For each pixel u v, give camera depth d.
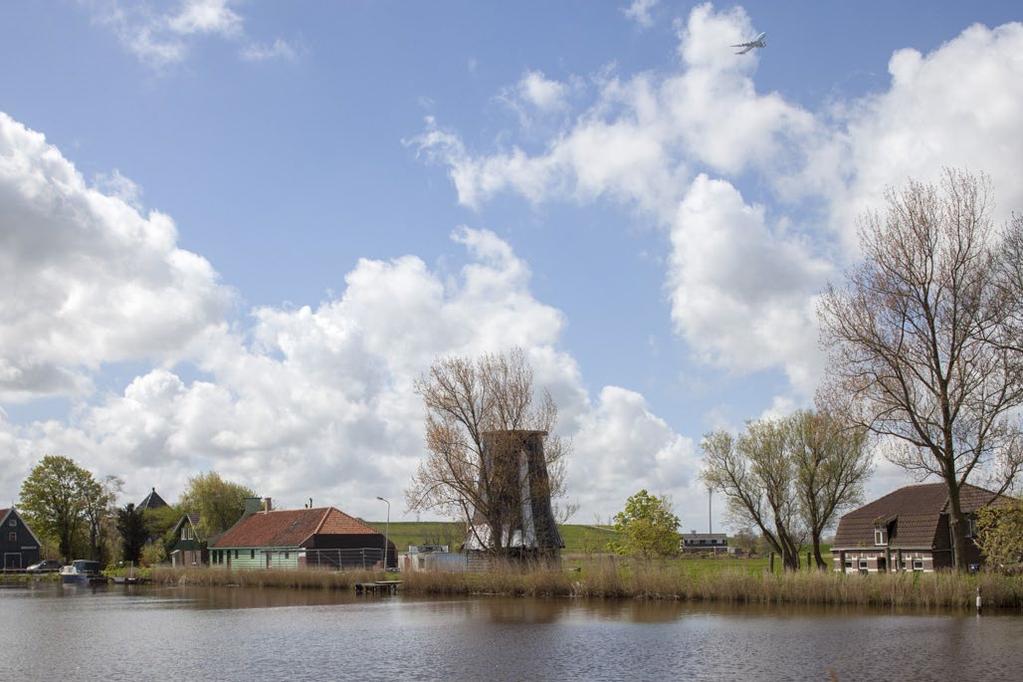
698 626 40.81
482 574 62.09
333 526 92.50
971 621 40.06
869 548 75.25
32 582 107.00
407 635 39.81
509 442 66.88
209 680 29.38
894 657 31.12
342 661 32.72
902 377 44.88
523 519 67.19
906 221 44.59
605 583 56.59
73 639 40.69
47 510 118.00
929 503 72.62
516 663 31.69
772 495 71.38
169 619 50.16
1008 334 43.72
